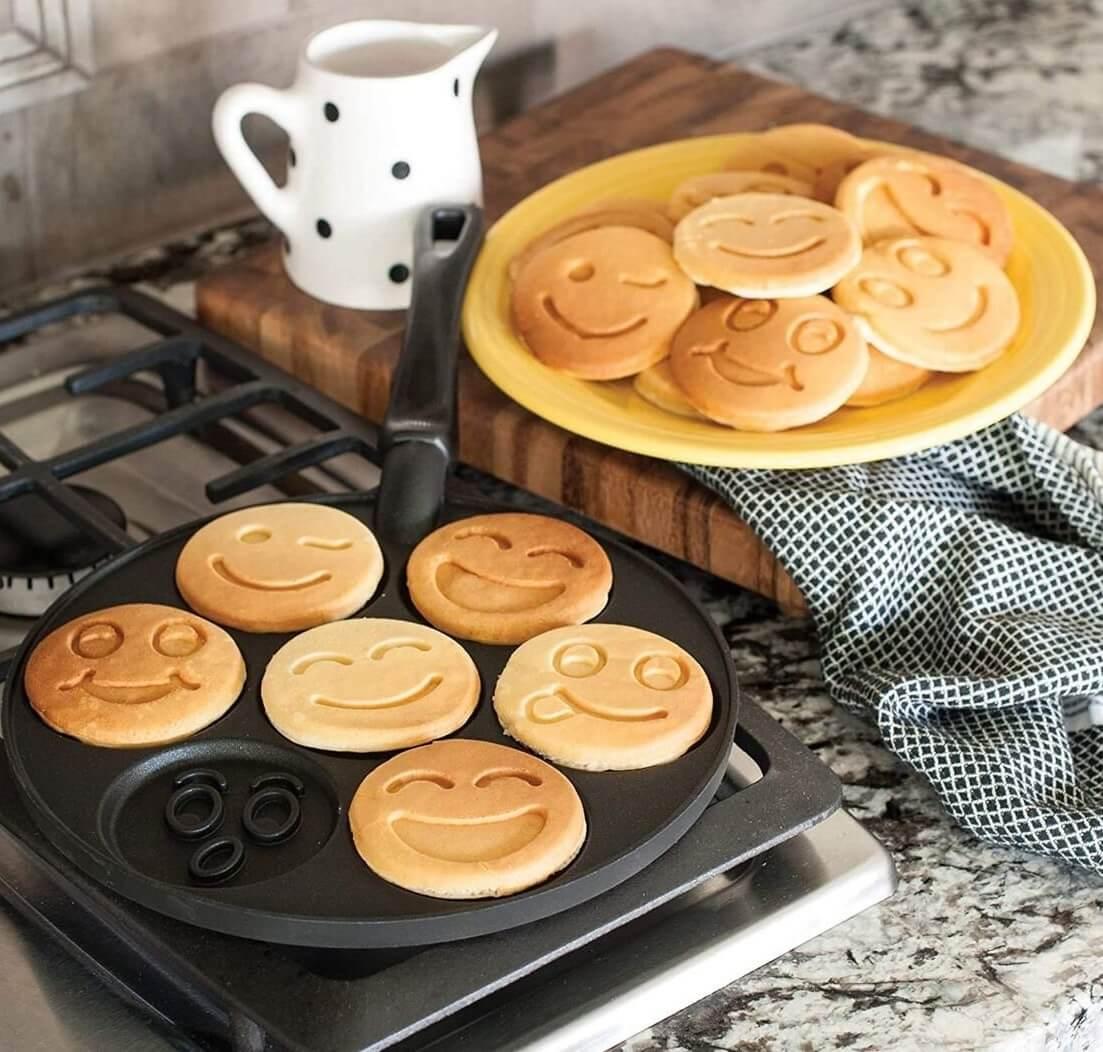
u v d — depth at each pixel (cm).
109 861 110
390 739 115
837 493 129
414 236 140
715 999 114
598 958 113
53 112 148
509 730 116
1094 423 144
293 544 123
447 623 120
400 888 110
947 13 186
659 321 135
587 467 134
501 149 160
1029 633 125
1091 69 178
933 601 129
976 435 134
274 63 156
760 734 118
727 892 116
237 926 109
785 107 164
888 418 133
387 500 126
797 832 115
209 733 116
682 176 150
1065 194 154
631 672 118
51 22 145
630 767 115
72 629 119
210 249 156
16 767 114
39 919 114
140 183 154
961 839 121
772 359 132
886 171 143
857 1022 113
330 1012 107
